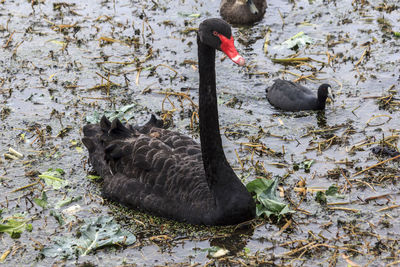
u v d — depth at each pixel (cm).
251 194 1112
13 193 1143
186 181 1030
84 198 1129
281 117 1401
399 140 1284
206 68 954
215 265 954
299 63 1631
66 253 983
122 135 1142
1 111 1414
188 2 2022
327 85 1377
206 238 1008
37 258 977
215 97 965
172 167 1049
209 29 923
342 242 996
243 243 1001
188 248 992
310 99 1405
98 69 1608
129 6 1970
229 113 1416
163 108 1435
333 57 1631
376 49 1670
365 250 975
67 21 1856
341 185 1149
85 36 1773
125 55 1673
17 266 961
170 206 1038
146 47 1714
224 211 1003
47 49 1703
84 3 1994
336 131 1338
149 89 1509
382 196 1109
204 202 1012
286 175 1177
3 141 1306
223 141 1309
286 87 1435
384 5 1914
